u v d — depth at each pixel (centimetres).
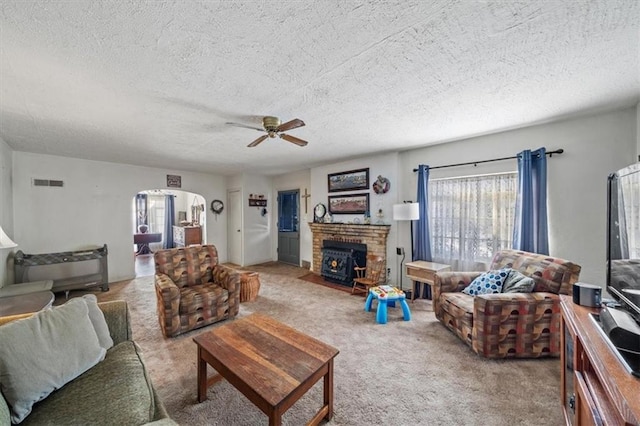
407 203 375
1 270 349
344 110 249
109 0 116
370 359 227
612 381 91
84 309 153
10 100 220
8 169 373
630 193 131
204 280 337
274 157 458
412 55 162
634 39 147
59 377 123
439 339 262
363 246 459
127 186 513
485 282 270
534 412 167
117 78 185
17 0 115
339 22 132
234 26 134
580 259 278
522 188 299
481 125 296
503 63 172
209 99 221
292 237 645
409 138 345
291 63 169
